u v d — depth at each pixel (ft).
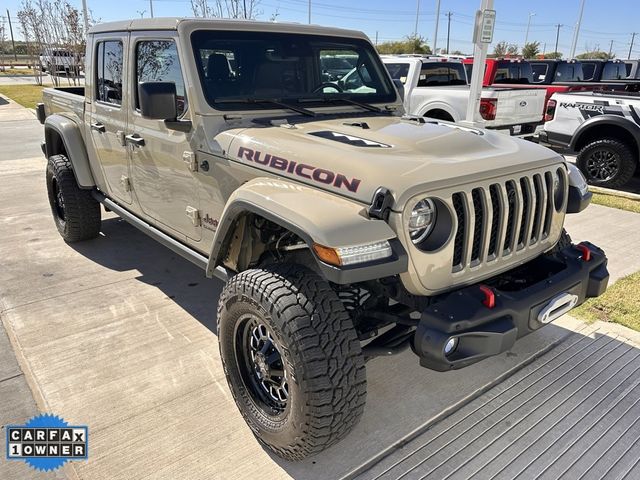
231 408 9.36
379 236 6.98
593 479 7.87
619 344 11.46
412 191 7.12
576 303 8.99
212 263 9.42
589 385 10.09
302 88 11.47
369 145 8.59
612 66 49.70
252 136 9.30
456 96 29.91
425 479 7.84
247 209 8.13
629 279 14.57
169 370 10.39
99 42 13.32
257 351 8.41
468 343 7.47
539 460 8.23
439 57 34.65
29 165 29.43
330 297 7.52
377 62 12.87
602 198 23.32
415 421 9.11
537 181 8.80
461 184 7.55
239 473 7.93
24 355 10.81
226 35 10.59
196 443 8.52
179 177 10.82
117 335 11.64
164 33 10.64
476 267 8.07
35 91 77.00
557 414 9.29
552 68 44.78
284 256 9.30
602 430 8.90
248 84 10.63
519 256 8.75
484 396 9.78
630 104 24.40
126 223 19.47
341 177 7.66
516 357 11.00
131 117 12.14
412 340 7.92
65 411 9.17
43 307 12.87
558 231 9.70
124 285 14.17
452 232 7.55
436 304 7.54
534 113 30.83
